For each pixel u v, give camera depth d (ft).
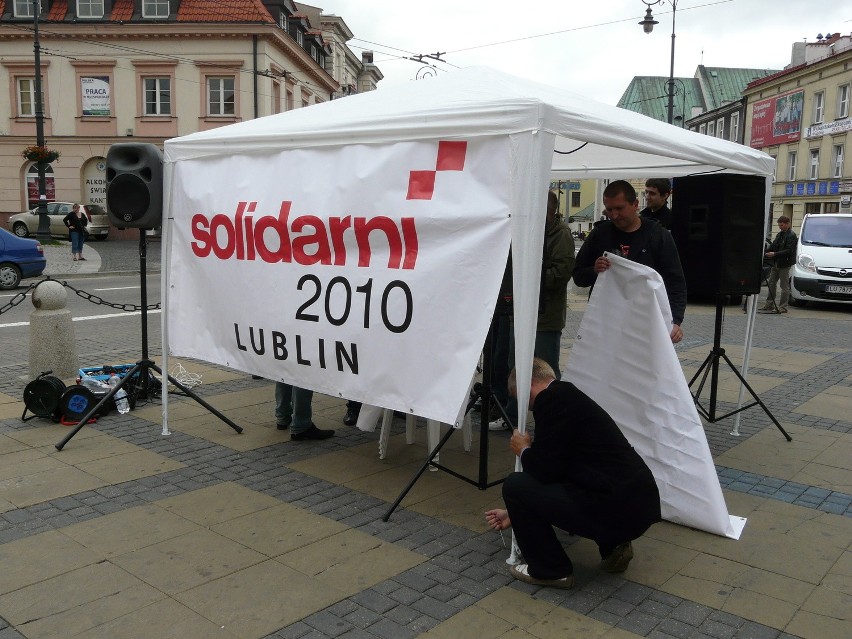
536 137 10.84
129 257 79.36
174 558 11.41
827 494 14.51
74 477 14.84
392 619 9.79
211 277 16.49
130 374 18.53
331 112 15.03
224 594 10.34
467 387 11.68
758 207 17.34
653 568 11.41
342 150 13.83
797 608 10.21
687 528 12.90
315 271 14.20
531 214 10.93
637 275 12.50
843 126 116.16
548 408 10.51
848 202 110.63
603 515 10.32
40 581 10.62
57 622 9.55
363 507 13.60
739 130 154.92
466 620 9.80
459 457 16.55
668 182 18.97
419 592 10.53
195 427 18.45
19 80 100.99
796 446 17.61
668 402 12.76
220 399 21.25
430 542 12.17
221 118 101.86
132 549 11.69
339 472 15.40
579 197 152.56
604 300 13.03
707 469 12.69
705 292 17.34
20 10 99.60
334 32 150.00
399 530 12.62
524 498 10.48
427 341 12.35
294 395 17.13
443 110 12.01
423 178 12.44
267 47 101.19
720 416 19.27
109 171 17.38
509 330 18.28
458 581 10.87
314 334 14.29
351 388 13.73
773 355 30.04
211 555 11.54
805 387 24.04
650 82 199.93
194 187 16.74
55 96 100.89
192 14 98.94
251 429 18.35
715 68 196.24
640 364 12.86
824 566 11.47
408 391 12.70
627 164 22.21
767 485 14.98
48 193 103.04
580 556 11.86
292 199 14.60
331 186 13.89
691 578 11.09
